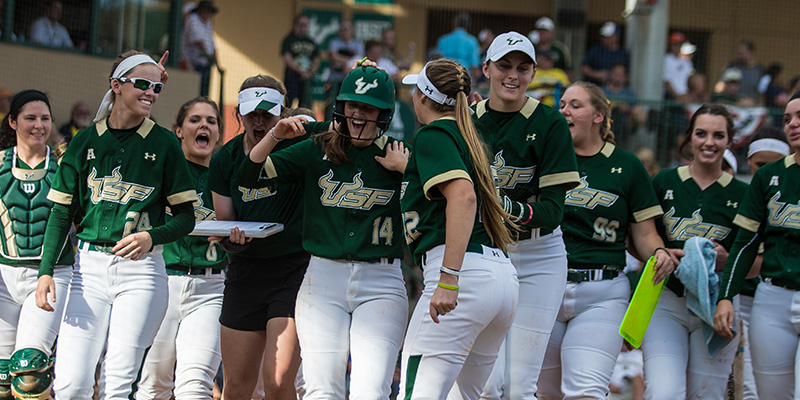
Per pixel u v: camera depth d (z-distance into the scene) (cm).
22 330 2089
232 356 1988
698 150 2081
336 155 1750
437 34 5688
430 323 1568
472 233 1602
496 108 1812
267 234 1841
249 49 5309
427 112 1633
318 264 1762
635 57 4775
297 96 4400
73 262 2156
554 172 1755
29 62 3828
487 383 1809
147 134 1862
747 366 2352
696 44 5675
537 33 4619
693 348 2066
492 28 5725
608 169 2017
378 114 1709
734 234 2092
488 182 1575
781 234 1995
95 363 1816
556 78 4234
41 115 2162
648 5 4719
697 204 2097
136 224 1844
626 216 2023
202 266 2111
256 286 1959
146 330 1844
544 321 1842
